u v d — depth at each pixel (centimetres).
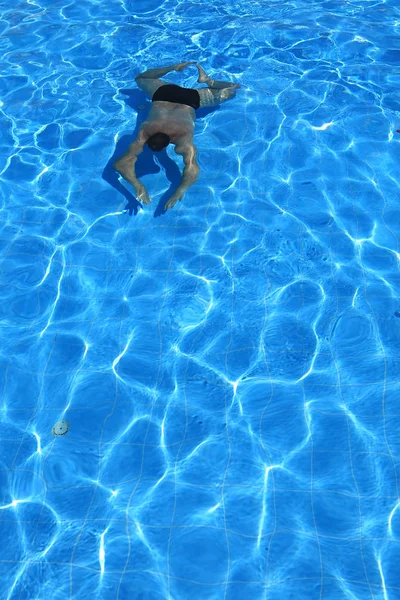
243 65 682
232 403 400
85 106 638
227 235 502
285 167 557
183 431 388
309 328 438
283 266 479
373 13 768
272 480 363
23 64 704
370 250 486
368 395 399
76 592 324
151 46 720
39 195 545
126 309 458
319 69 671
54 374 423
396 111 612
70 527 349
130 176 516
